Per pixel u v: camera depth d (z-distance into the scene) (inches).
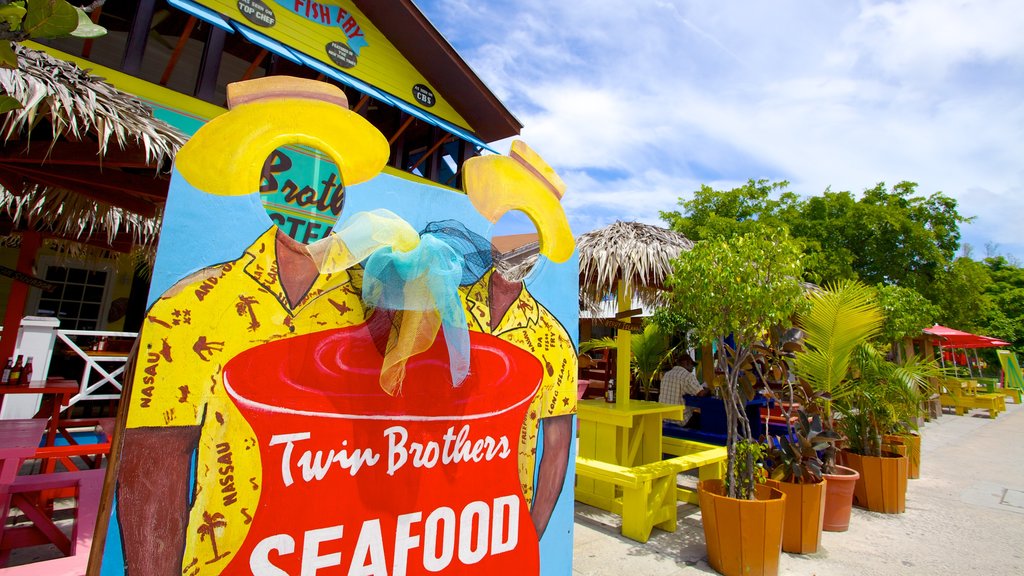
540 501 94.7
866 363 216.8
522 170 98.1
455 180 335.6
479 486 85.9
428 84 316.5
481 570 84.7
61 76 81.0
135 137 84.7
